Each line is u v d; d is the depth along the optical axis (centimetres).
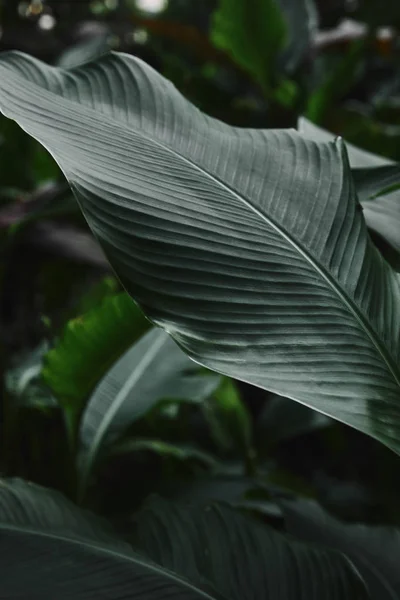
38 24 366
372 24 322
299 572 110
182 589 102
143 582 101
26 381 161
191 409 227
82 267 238
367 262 108
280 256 106
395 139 240
